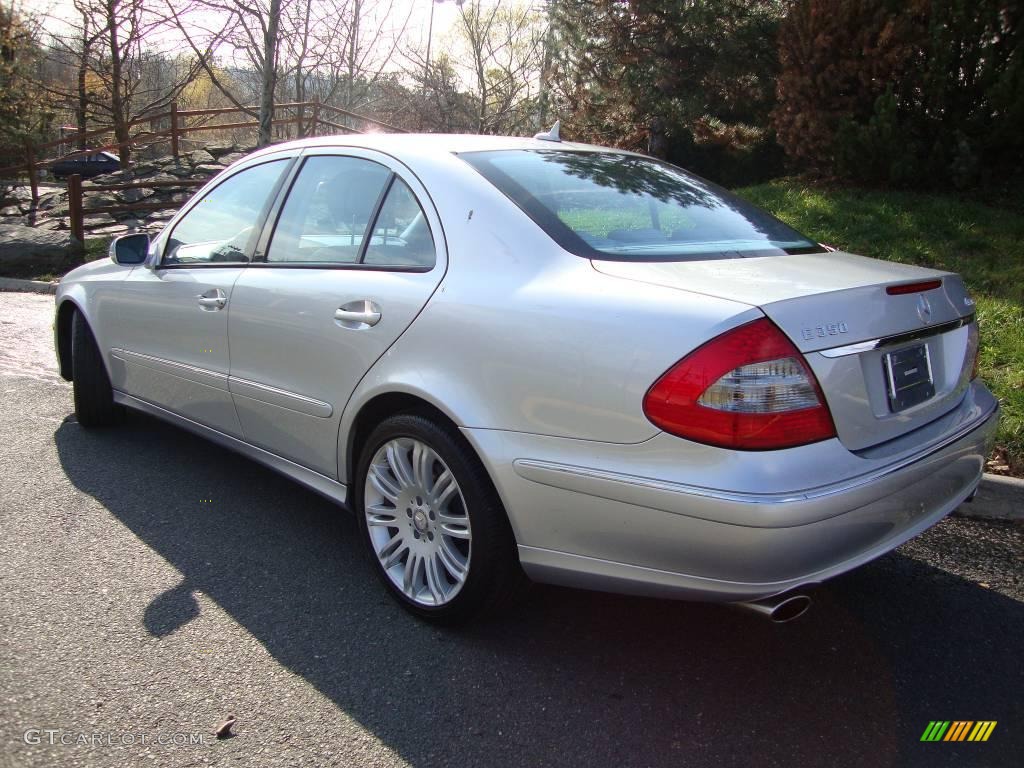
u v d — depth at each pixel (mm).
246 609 2947
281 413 3336
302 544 3471
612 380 2240
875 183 8789
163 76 27078
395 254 2961
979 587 3178
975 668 2672
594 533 2334
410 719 2381
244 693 2477
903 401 2387
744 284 2305
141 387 4289
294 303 3189
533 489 2414
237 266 3592
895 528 2336
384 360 2822
